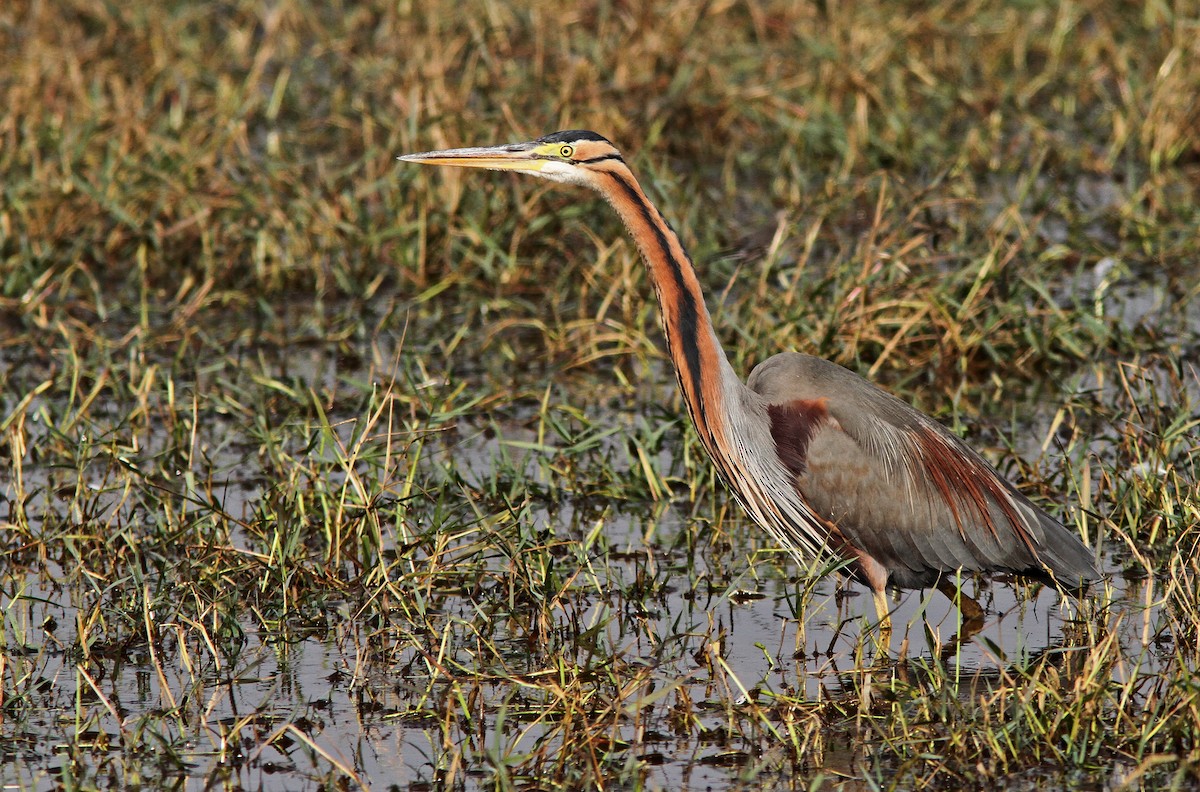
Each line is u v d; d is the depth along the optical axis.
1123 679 9.62
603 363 16.73
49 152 20.72
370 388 14.15
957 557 11.26
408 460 12.94
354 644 10.76
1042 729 8.94
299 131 22.56
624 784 8.74
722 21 25.25
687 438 13.43
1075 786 8.56
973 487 11.24
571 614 11.12
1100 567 11.23
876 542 11.28
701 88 22.56
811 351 15.01
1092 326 15.39
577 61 22.19
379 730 9.52
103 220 19.17
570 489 13.45
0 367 16.55
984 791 8.55
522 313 17.95
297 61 25.97
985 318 15.95
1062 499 12.82
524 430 14.98
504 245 18.75
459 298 18.36
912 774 8.78
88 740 9.40
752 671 10.23
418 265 18.36
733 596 11.44
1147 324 16.34
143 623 10.80
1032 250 17.92
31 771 9.02
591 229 18.97
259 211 18.81
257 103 23.75
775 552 12.09
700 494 13.31
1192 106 21.55
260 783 8.88
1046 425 14.42
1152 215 19.33
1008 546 11.17
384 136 21.05
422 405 14.70
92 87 22.30
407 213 18.84
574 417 15.05
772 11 25.66
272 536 11.87
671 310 11.22
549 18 24.70
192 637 10.81
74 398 15.24
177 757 9.07
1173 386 14.16
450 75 22.78
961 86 23.64
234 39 25.78
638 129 21.61
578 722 9.38
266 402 15.19
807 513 11.37
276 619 11.03
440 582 11.65
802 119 21.84
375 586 11.27
